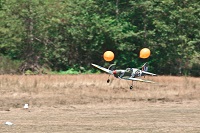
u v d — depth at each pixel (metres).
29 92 99.69
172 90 107.06
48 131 62.62
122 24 180.12
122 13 181.88
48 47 177.12
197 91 107.44
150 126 67.56
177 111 82.62
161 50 181.25
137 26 184.88
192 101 94.81
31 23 174.62
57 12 176.25
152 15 180.75
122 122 70.75
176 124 69.56
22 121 70.31
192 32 178.00
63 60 177.88
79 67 178.75
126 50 181.12
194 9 175.25
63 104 88.31
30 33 174.75
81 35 175.62
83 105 87.69
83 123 69.31
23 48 174.88
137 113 80.00
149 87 111.62
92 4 179.38
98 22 175.25
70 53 180.00
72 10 179.25
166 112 81.38
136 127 66.56
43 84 109.50
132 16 183.38
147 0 180.38
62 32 178.12
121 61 182.00
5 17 175.62
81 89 105.50
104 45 180.38
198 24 177.38
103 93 100.94
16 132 61.59
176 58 179.50
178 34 177.50
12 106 85.06
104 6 181.88
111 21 178.00
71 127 65.81
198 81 125.25
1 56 168.12
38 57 175.38
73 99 93.12
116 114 78.62
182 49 177.25
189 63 184.50
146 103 91.44
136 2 180.12
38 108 83.62
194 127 67.19
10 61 165.25
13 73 162.62
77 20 176.38
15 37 172.12
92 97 96.31
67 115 76.75
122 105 88.75
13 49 173.88
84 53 181.50
